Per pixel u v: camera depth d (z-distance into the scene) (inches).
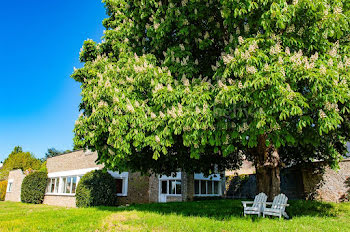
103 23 417.4
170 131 274.2
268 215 316.2
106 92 295.6
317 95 224.8
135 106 294.7
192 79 302.0
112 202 586.6
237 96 227.1
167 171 440.1
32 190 823.7
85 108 356.2
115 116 290.8
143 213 347.6
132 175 681.0
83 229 261.9
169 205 497.7
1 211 553.3
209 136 256.5
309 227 243.6
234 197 807.7
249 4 239.1
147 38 364.2
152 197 714.8
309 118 227.1
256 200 329.7
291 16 245.3
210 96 272.2
